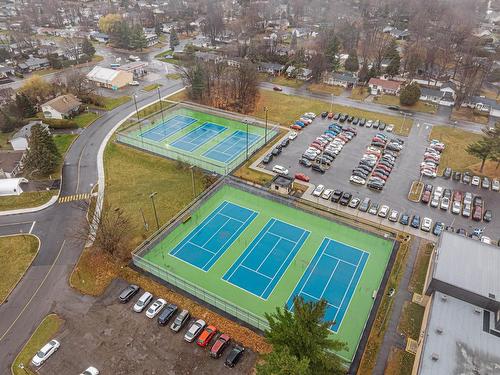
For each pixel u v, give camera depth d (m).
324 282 49.06
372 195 65.00
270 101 102.88
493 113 95.12
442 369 34.56
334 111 96.56
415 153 77.75
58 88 105.19
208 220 59.69
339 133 84.94
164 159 74.94
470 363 35.16
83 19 195.25
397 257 52.12
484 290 41.16
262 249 54.25
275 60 129.88
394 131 86.44
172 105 100.75
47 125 87.25
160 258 52.53
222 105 99.81
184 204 62.72
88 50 141.25
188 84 108.19
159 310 44.53
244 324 42.97
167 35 178.38
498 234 56.78
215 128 89.12
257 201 64.19
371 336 41.69
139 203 63.00
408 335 41.75
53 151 72.88
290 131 85.56
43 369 38.81
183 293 46.78
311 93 108.69
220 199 64.38
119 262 51.25
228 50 137.50
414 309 44.62
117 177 70.50
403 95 99.06
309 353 29.38
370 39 144.12
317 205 62.56
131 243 54.50
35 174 70.31
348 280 49.34
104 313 44.62
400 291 47.03
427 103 101.69
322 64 114.81
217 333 42.00
